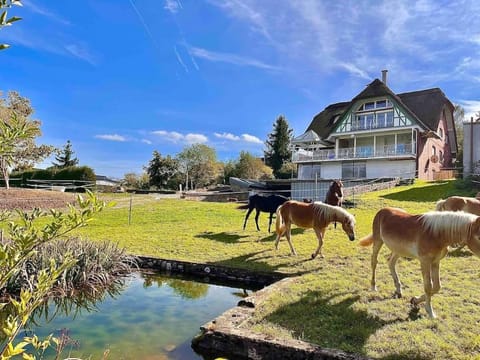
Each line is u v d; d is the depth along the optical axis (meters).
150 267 9.12
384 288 5.91
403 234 4.96
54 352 4.42
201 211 18.86
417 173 29.14
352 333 4.39
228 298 6.89
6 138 1.54
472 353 3.80
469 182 19.64
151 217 16.92
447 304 5.09
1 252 1.49
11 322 1.48
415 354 3.83
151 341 4.86
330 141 35.44
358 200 17.39
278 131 54.84
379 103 31.77
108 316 5.88
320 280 6.50
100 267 7.80
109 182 50.19
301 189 31.88
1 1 1.31
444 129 36.38
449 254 7.70
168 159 47.69
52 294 6.56
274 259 8.51
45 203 18.94
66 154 52.00
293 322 4.79
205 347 4.51
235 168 48.19
